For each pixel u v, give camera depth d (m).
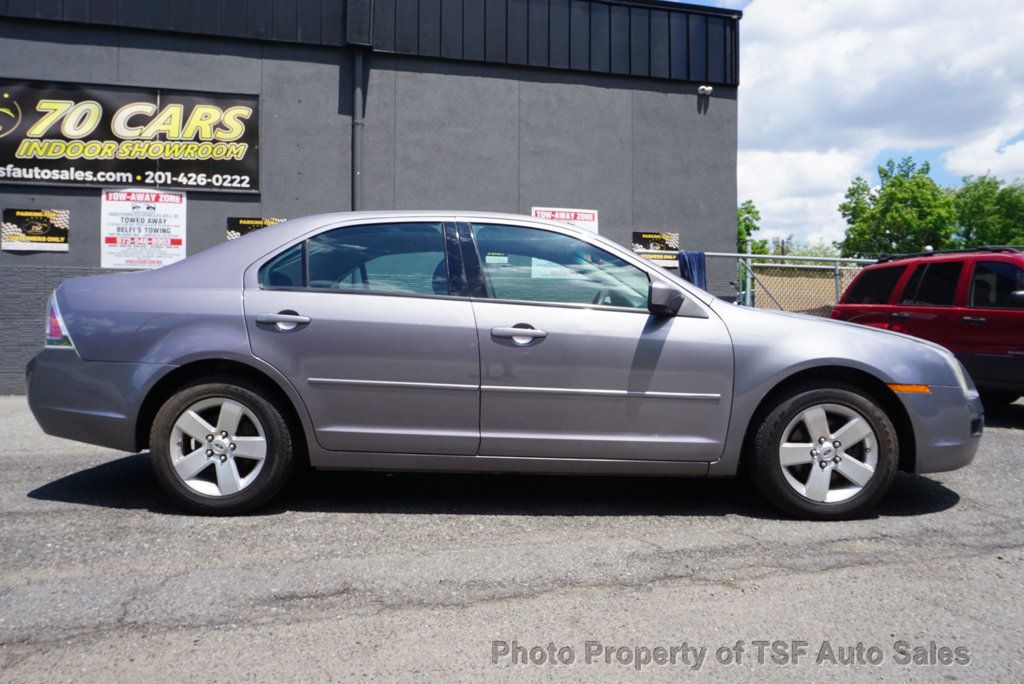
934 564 3.53
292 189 10.26
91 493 4.59
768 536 3.90
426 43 10.59
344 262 4.25
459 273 4.24
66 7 9.57
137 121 9.80
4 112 9.46
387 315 4.12
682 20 11.51
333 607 3.00
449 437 4.14
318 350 4.09
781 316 4.35
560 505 4.44
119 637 2.74
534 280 4.27
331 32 10.30
